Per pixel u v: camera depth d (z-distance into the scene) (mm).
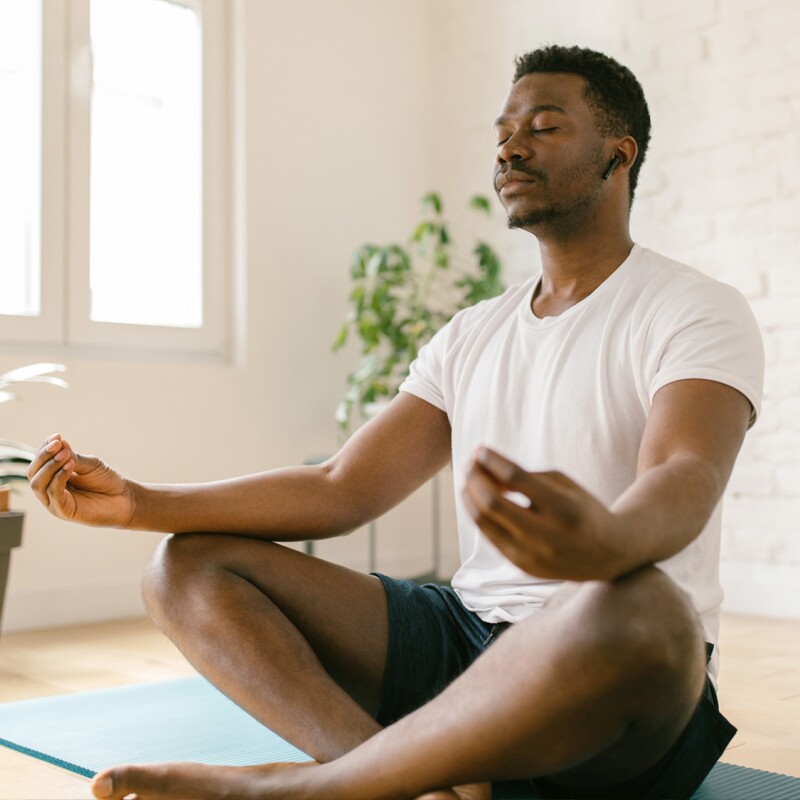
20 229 3467
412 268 4441
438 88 4535
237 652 1345
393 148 4406
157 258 3809
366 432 1604
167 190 3838
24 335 3387
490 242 4359
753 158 3572
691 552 1344
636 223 3852
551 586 1403
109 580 3510
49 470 1377
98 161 3670
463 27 4449
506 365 1507
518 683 1067
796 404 3449
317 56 4152
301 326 4055
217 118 3914
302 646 1362
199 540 1443
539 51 1532
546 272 1544
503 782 1495
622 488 1377
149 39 3791
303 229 4086
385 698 1492
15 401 3301
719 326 1307
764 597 3504
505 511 880
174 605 1398
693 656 1088
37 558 3336
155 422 3621
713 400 1240
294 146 4066
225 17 3953
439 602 1540
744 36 3605
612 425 1379
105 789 1246
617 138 1499
